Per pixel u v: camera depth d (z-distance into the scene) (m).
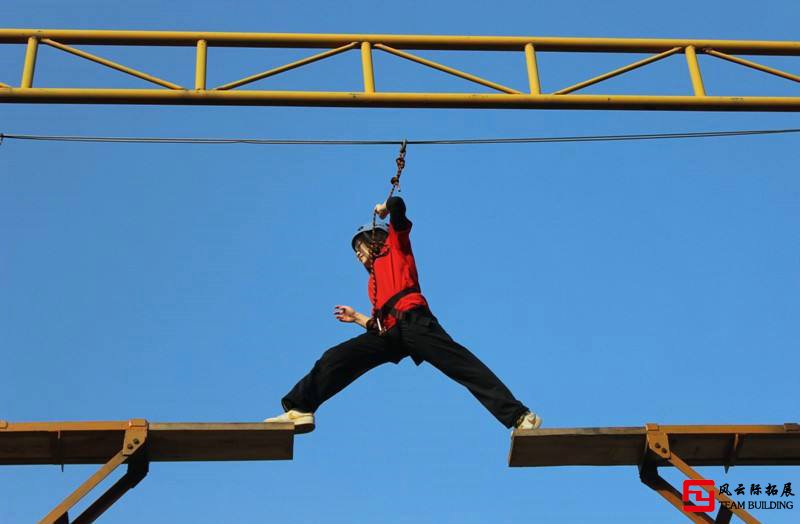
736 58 16.33
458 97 15.52
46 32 15.33
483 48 16.02
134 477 13.07
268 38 15.56
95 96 15.08
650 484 13.53
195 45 15.55
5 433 12.87
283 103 15.40
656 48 16.27
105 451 13.40
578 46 16.09
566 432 13.27
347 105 15.44
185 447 13.38
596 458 13.80
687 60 16.25
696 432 13.50
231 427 13.09
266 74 15.40
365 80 15.54
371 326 14.22
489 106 15.62
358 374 14.23
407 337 13.95
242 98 15.24
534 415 13.45
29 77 15.12
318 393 13.93
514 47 16.03
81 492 12.48
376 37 15.73
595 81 15.82
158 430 12.99
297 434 14.02
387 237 14.84
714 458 13.98
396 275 14.23
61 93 15.04
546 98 15.66
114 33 15.40
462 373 13.78
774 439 13.63
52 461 13.48
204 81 15.35
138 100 15.16
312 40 15.64
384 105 15.51
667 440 13.38
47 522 12.27
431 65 15.65
